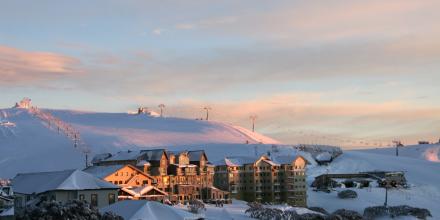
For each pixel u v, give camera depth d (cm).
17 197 10538
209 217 13388
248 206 16100
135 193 15100
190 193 18525
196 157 19712
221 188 19888
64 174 10369
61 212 7088
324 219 14262
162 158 18638
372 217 16250
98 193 10219
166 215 7606
